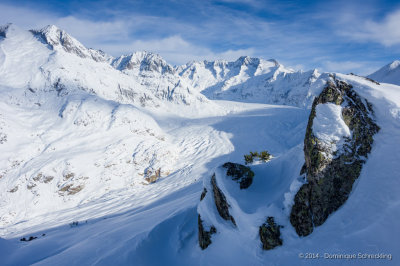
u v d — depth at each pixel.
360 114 10.10
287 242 9.48
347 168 9.41
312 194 9.52
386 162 8.79
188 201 27.77
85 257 17.27
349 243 7.84
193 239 15.39
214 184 14.38
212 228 13.33
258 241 10.35
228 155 103.00
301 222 9.50
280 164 14.41
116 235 21.06
